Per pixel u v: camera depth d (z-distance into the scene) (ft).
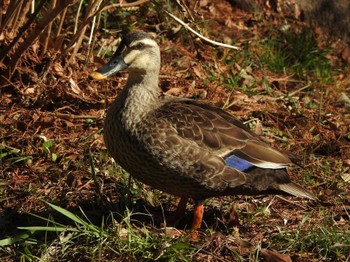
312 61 51.88
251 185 31.60
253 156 31.45
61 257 30.01
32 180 35.63
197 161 30.68
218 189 31.40
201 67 47.65
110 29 50.47
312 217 34.27
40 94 41.83
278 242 31.78
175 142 30.55
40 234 31.58
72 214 30.50
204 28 51.72
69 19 48.88
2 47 43.16
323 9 57.36
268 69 50.52
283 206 35.24
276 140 41.19
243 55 50.14
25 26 40.32
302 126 43.14
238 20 54.95
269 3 57.21
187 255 29.96
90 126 40.16
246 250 30.76
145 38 32.09
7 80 42.22
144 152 30.73
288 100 45.91
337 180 37.68
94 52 47.55
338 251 30.96
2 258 30.25
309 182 37.27
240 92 45.85
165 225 30.91
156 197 34.81
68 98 42.01
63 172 36.06
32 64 43.50
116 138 31.48
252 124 41.86
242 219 33.78
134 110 31.32
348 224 33.65
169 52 48.78
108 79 44.29
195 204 32.04
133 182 35.50
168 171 30.81
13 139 38.24
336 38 56.54
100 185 35.32
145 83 31.96
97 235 30.55
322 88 49.11
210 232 31.91
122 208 33.35
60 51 44.86
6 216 32.83
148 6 52.24
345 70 53.21
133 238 30.45
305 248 31.37
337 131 43.01
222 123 31.78
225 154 31.14
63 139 38.70
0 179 35.53
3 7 44.70
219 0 56.49
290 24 56.08
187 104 32.58
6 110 40.75
